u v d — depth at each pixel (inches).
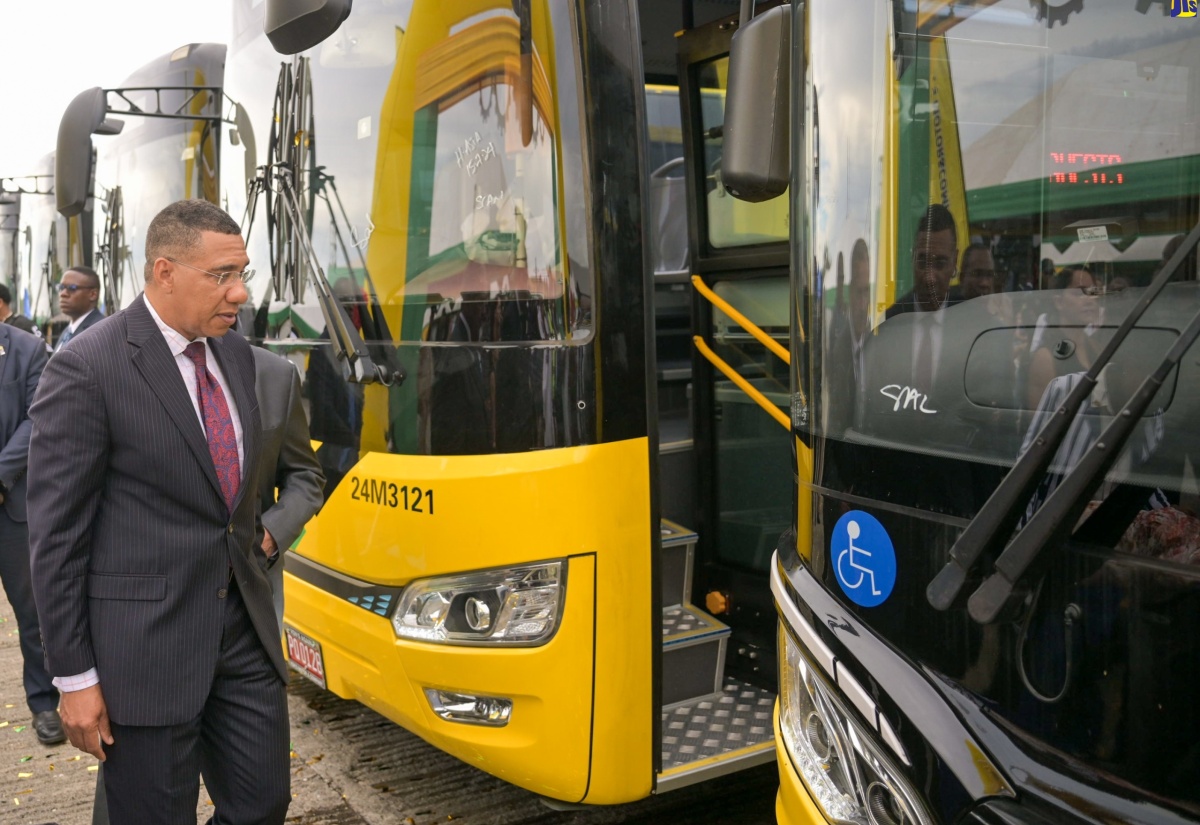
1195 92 56.0
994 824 55.3
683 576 145.9
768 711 130.9
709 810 141.3
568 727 108.7
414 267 120.4
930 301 66.9
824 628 70.2
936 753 59.0
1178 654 50.4
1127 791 51.9
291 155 144.0
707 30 143.3
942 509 62.9
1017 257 62.6
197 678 88.0
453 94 118.1
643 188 108.5
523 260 109.4
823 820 69.8
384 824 136.6
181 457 86.1
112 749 87.9
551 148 107.2
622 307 107.2
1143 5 57.7
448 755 157.6
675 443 155.9
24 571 159.8
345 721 171.0
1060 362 59.5
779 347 126.9
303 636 139.9
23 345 158.6
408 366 118.6
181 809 89.7
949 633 61.1
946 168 66.6
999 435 61.1
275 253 147.8
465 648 112.1
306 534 135.7
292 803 142.1
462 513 111.0
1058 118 61.2
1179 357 50.1
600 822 137.5
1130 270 57.5
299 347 138.8
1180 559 51.0
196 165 263.3
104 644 85.7
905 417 66.6
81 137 163.8
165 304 86.8
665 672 131.4
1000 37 64.2
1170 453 51.8
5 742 167.2
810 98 78.4
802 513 77.9
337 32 136.7
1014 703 56.7
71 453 83.4
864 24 73.4
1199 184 55.7
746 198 84.3
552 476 106.1
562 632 106.9
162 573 86.6
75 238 379.9
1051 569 55.0
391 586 119.9
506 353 109.4
